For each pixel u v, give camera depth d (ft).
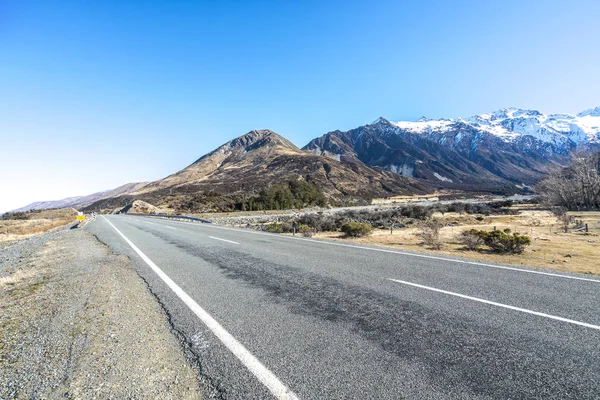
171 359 10.47
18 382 9.36
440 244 40.06
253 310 14.85
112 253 35.01
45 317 15.05
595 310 14.05
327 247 34.71
